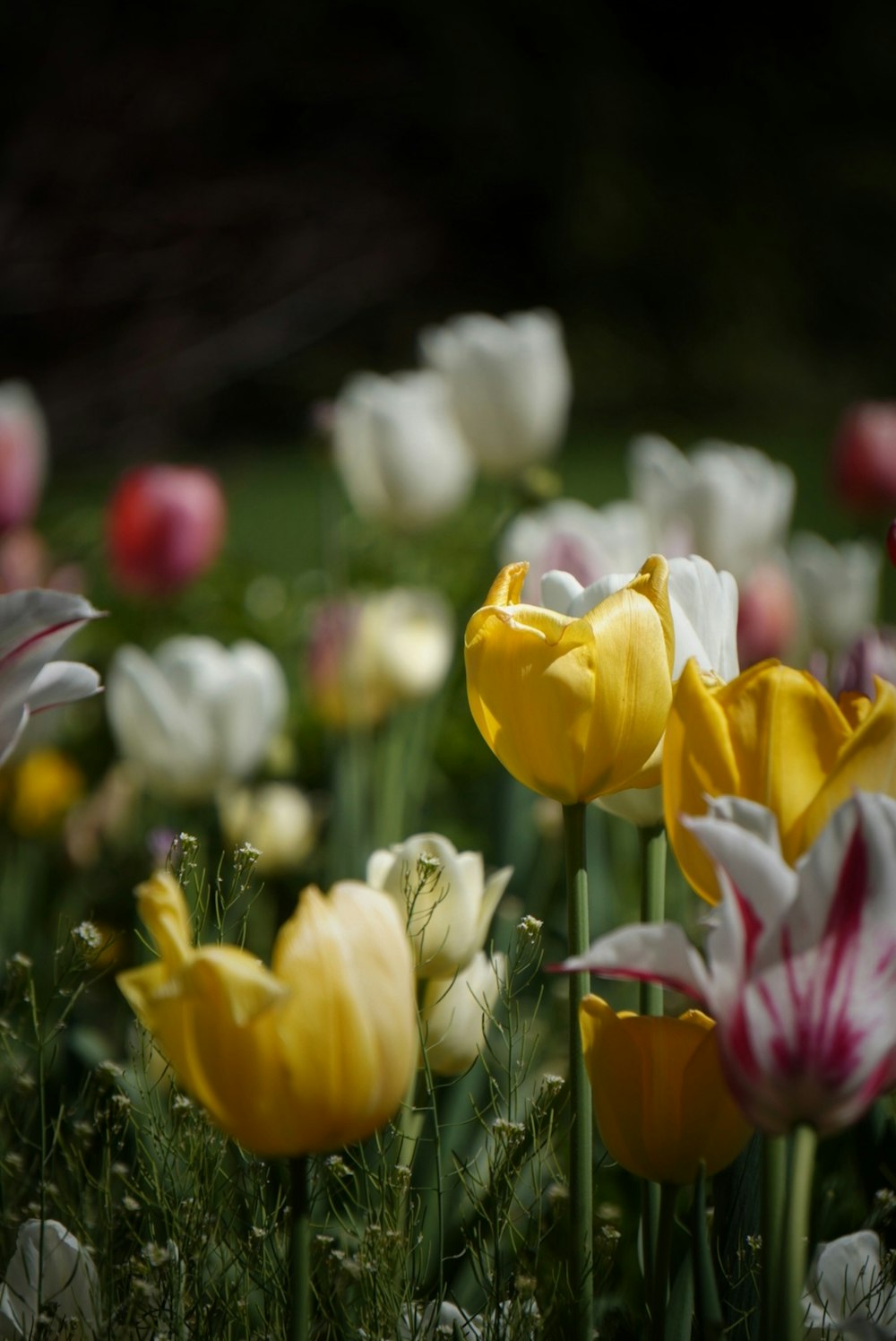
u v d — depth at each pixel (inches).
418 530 107.9
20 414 109.5
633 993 61.6
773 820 43.4
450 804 109.5
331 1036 43.6
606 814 89.7
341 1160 48.5
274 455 503.5
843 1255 47.2
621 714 45.8
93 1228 49.3
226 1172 48.4
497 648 45.8
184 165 496.4
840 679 50.4
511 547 83.8
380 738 97.9
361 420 104.1
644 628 45.7
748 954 43.3
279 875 83.6
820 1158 52.4
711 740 44.4
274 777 109.3
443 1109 54.2
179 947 43.9
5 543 111.0
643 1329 48.1
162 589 108.3
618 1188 54.4
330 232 535.5
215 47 506.6
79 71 466.9
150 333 489.7
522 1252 48.6
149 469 108.3
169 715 76.5
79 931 48.4
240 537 317.4
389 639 87.4
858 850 42.9
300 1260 44.6
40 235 461.7
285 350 523.8
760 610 91.1
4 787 93.4
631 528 85.9
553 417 104.7
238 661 77.7
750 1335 47.5
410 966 44.1
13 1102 52.7
